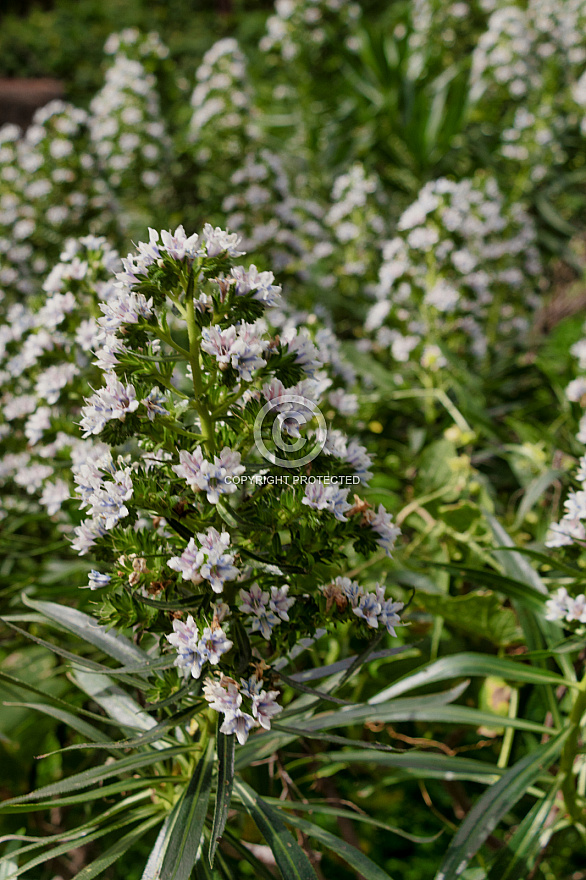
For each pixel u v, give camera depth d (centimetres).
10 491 119
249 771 95
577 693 86
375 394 132
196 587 74
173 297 73
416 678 88
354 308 164
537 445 120
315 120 238
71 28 437
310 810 84
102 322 72
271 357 74
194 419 85
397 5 348
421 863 132
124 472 72
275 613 74
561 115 212
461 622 99
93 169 176
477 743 107
